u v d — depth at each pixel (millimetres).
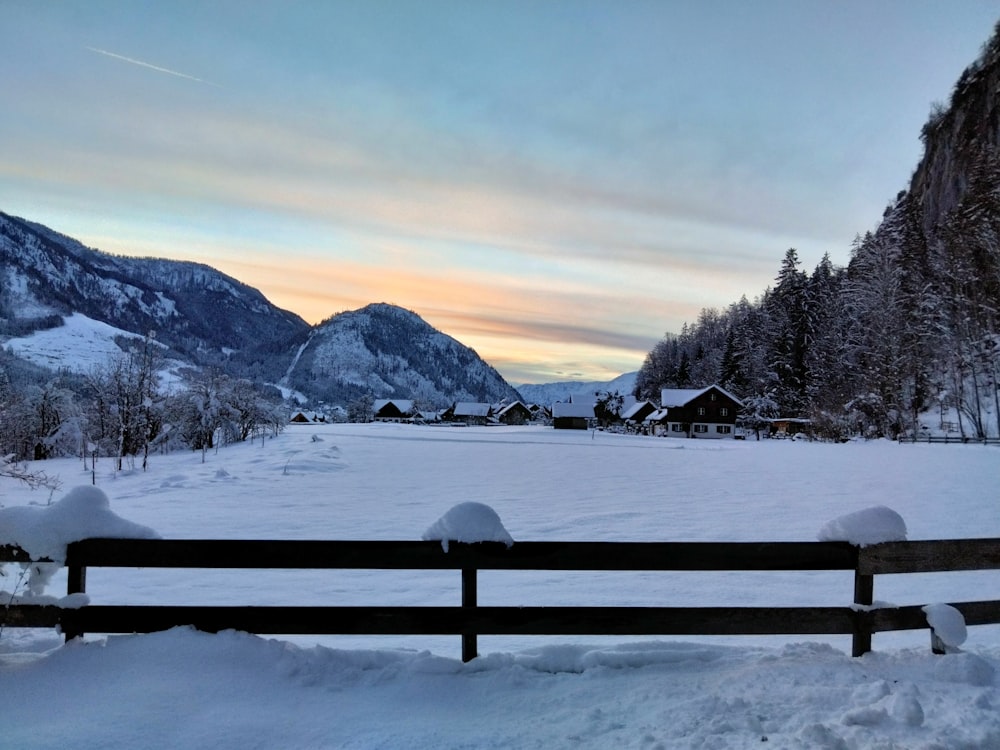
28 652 3518
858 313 59188
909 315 52344
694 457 30938
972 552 3562
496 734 2701
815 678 3197
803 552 3482
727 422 73812
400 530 10234
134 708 2805
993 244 48750
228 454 32125
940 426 48438
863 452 31125
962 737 2590
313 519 11305
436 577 7250
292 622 3365
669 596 6461
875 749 2502
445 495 15297
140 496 14930
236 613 3365
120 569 7477
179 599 6172
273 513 12070
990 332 47406
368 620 3369
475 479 19562
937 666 3262
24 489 17656
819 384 65625
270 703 2928
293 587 6723
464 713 2910
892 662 3379
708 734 2645
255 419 46844
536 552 3393
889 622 3494
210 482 17906
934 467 22125
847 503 13430
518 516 11844
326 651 3344
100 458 33812
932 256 59406
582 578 7273
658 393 121812
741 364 86938
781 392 72312
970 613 3584
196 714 2791
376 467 24062
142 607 3375
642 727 2740
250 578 7090
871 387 51750
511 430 81312
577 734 2689
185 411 39094
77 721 2701
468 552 3375
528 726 2773
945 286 53188
